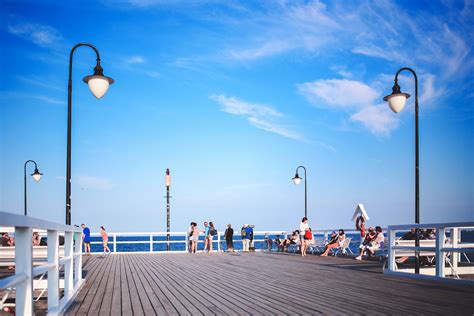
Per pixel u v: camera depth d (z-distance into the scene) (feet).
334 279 35.01
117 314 20.24
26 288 12.57
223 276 38.06
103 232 77.87
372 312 20.44
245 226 87.97
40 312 25.16
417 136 40.86
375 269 43.86
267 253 78.54
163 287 30.63
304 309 21.35
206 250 84.84
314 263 52.65
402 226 36.68
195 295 26.58
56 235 17.92
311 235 68.95
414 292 27.30
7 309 30.45
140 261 58.13
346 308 21.57
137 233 80.28
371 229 57.88
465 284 30.17
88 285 31.94
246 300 24.45
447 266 44.39
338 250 66.85
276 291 28.22
